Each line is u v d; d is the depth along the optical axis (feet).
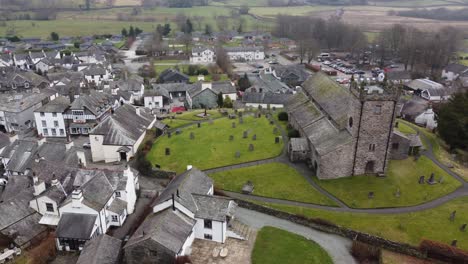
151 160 290.35
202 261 187.73
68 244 196.54
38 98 396.37
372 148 251.39
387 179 254.27
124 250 181.78
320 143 263.29
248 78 558.56
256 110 404.77
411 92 515.91
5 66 606.96
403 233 205.77
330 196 239.91
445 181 255.70
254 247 198.49
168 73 574.97
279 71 590.96
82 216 199.82
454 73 599.57
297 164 277.64
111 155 296.51
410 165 272.10
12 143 281.33
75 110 354.13
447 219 217.36
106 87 459.73
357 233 205.05
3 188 253.44
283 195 241.76
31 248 199.21
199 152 300.20
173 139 328.29
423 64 623.36
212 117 390.01
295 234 210.18
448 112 311.27
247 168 273.13
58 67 640.17
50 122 354.95
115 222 215.92
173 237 183.62
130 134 306.35
